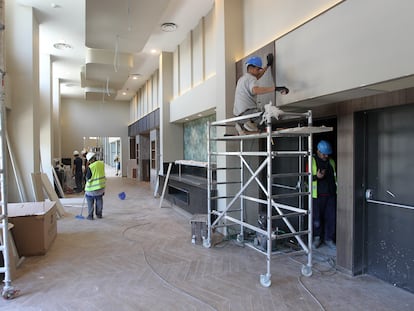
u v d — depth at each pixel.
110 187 11.10
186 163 6.98
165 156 8.20
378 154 3.13
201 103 5.95
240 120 3.55
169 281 3.08
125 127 15.50
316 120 3.99
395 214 2.98
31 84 5.40
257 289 2.90
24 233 3.79
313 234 4.20
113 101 15.28
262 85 3.90
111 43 6.11
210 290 2.88
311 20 3.08
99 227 5.31
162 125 8.16
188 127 7.99
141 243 4.38
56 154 10.70
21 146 5.34
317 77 3.01
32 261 3.66
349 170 3.23
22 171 5.34
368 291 2.87
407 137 2.86
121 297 2.75
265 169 4.84
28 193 5.34
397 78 2.25
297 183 4.27
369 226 3.23
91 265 3.53
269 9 3.95
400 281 2.94
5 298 2.71
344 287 2.95
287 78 3.46
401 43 2.20
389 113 3.01
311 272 3.22
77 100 14.67
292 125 4.31
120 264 3.56
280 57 3.58
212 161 6.35
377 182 3.14
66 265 3.53
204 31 6.01
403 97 2.68
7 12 5.25
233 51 4.65
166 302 2.66
